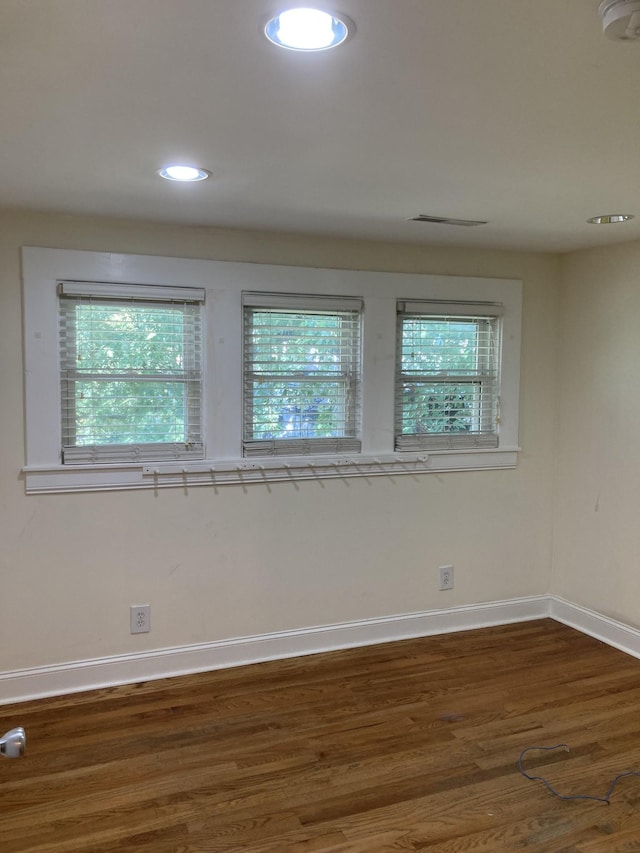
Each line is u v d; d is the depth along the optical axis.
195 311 3.07
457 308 3.51
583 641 3.53
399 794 2.24
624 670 3.19
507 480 3.73
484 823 2.10
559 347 3.79
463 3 1.14
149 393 3.03
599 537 3.56
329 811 2.16
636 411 3.31
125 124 1.74
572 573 3.76
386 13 1.18
